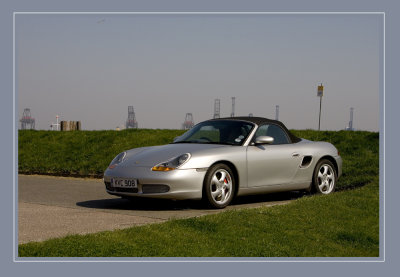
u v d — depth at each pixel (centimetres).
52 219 652
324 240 571
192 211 725
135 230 546
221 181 752
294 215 653
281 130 874
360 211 689
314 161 888
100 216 675
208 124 868
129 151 823
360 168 1164
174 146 798
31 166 1478
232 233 560
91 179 1248
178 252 493
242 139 807
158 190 719
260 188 805
